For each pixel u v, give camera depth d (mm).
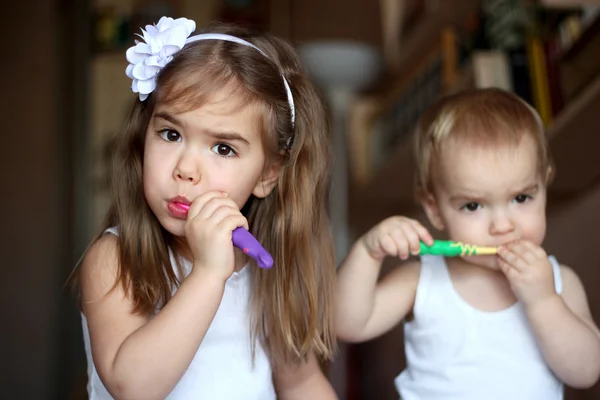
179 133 955
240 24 1162
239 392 1058
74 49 2840
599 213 1320
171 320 878
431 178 1156
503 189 1063
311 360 1157
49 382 2682
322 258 1130
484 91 1191
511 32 1756
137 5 2963
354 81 2955
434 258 1185
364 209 2865
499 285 1126
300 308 1100
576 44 1498
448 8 2156
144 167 970
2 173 2740
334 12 3197
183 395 1028
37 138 2779
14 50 2791
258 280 1097
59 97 2803
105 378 923
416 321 1159
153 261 1021
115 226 1062
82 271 1023
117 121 2799
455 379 1092
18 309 2699
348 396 2371
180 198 940
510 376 1077
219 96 943
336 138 2902
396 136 2518
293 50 1114
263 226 1107
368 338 1164
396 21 2732
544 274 1049
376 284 1180
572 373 1061
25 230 2736
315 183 1111
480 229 1082
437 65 2150
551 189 1478
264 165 1027
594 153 1351
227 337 1065
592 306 1329
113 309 972
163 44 982
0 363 2670
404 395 1145
